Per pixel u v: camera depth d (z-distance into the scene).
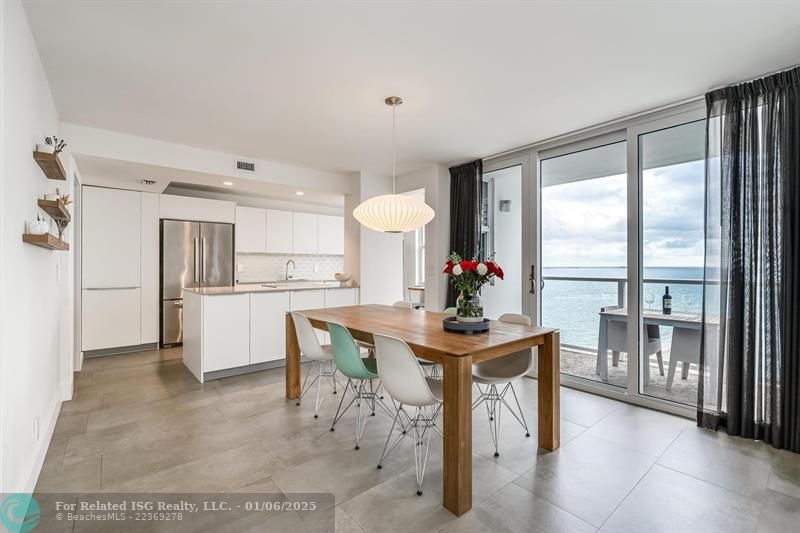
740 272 2.62
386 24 2.03
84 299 4.79
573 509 1.87
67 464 2.27
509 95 2.88
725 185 2.68
